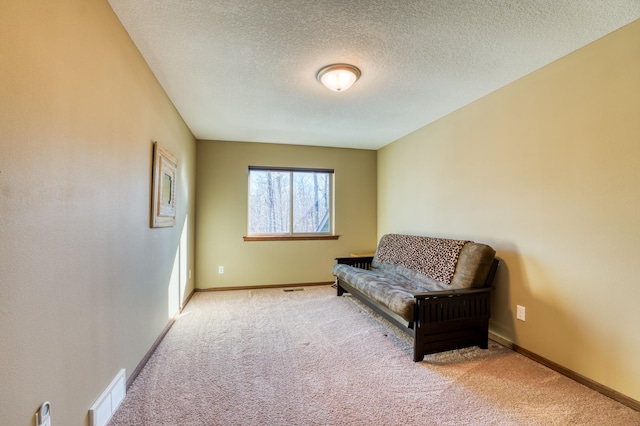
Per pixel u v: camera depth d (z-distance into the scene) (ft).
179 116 10.43
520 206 7.75
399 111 10.31
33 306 3.35
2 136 2.91
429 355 7.54
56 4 3.71
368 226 15.96
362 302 11.60
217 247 14.10
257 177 14.84
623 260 5.63
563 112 6.72
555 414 5.28
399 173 13.84
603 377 5.92
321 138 13.87
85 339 4.41
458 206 10.03
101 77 4.84
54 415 3.72
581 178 6.35
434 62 7.04
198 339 8.45
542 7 5.16
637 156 5.44
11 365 3.04
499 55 6.72
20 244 3.15
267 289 14.32
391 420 5.09
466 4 5.12
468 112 9.59
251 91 8.66
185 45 6.32
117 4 5.07
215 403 5.52
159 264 8.12
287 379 6.37
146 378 6.39
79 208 4.24
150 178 7.33
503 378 6.47
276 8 5.18
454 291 7.67
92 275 4.60
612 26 5.66
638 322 5.41
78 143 4.20
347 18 5.47
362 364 7.05
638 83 5.43
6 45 2.94
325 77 7.51
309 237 15.12
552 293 6.93
